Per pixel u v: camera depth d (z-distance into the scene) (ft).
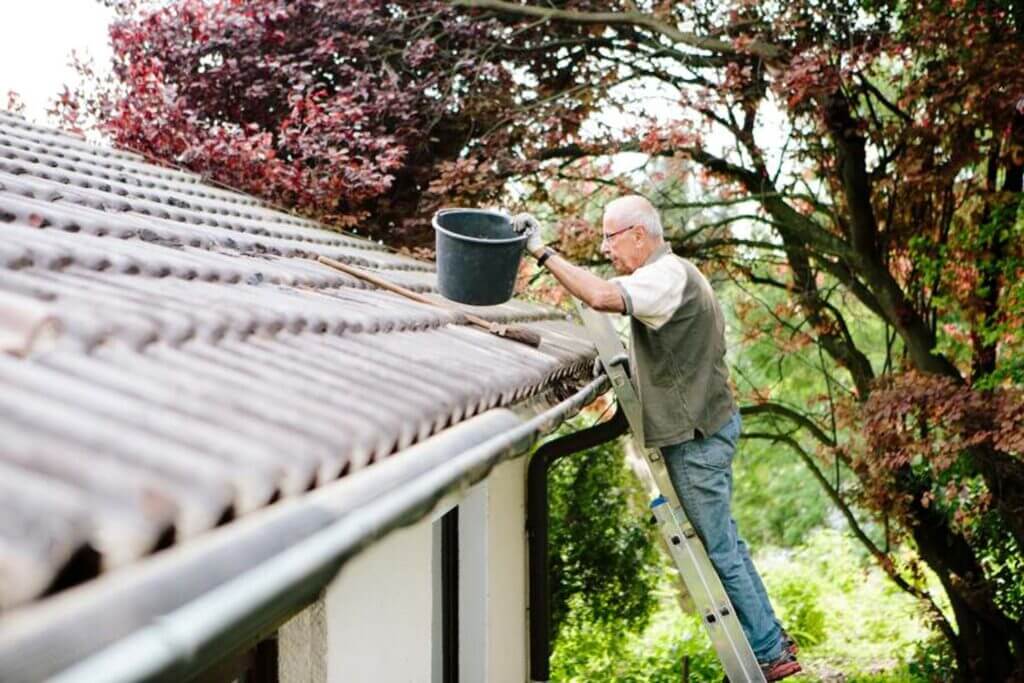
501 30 26.81
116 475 3.39
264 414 4.73
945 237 27.73
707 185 32.07
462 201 25.45
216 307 6.64
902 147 26.89
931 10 23.82
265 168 22.45
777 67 25.14
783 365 46.42
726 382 13.01
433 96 26.50
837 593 47.83
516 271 11.96
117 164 17.38
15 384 4.02
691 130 26.40
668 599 40.78
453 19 27.22
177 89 25.08
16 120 18.76
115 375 4.60
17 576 2.65
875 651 39.19
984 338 25.67
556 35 27.96
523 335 11.50
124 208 11.14
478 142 26.35
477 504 14.66
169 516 3.27
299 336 7.14
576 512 32.40
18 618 2.62
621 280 12.19
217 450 3.99
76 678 2.47
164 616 2.87
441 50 26.78
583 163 29.14
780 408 34.09
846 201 28.96
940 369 27.99
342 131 24.08
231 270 8.70
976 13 23.59
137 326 5.35
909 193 26.81
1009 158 25.75
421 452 5.45
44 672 2.47
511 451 6.73
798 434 51.98
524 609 18.45
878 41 24.97
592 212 30.40
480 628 14.69
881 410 24.71
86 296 5.76
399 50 26.43
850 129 26.32
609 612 32.50
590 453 32.60
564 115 26.61
